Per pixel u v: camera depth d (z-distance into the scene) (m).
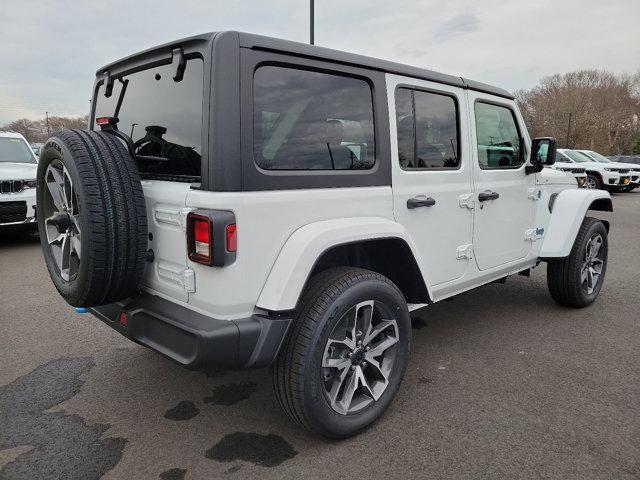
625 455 2.38
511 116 3.80
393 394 2.69
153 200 2.37
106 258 2.18
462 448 2.44
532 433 2.57
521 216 3.89
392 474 2.26
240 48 2.09
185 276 2.20
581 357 3.52
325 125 2.43
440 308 4.66
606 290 5.25
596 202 4.68
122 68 2.77
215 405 2.89
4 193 7.06
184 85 2.27
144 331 2.34
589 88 60.09
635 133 57.56
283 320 2.19
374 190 2.64
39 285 5.45
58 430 2.62
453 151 3.23
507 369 3.33
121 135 2.43
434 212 3.04
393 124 2.76
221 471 2.29
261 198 2.14
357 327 2.52
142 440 2.54
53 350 3.68
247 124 2.10
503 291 5.22
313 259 2.23
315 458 2.38
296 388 2.24
